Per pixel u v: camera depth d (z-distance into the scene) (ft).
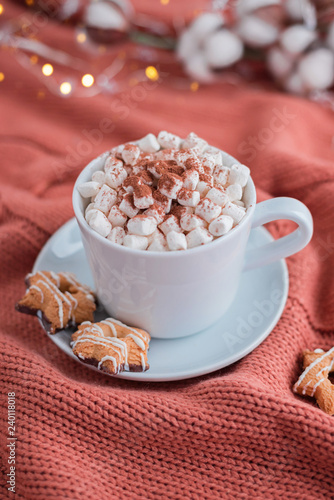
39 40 2.33
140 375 1.40
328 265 1.69
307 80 2.07
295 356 1.49
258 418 1.33
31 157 2.00
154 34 2.31
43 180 1.91
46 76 2.20
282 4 2.03
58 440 1.33
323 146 2.02
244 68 2.25
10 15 2.37
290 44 2.02
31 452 1.30
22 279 1.69
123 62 2.33
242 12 2.07
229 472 1.34
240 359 1.47
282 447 1.34
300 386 1.41
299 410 1.32
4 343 1.46
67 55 2.31
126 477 1.33
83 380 1.47
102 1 2.12
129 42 2.35
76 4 2.35
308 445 1.32
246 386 1.35
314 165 1.78
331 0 2.01
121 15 2.14
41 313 1.46
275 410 1.32
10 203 1.78
